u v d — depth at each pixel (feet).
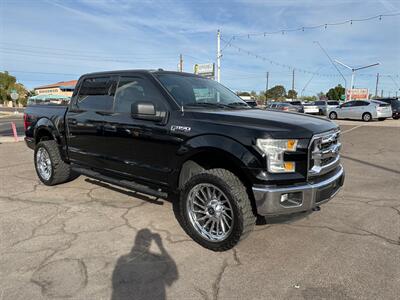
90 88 16.83
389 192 18.54
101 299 8.99
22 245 11.98
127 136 14.28
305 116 13.24
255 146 10.57
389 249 11.81
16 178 21.45
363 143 39.01
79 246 11.95
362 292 9.31
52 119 18.79
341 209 15.75
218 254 11.50
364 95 143.13
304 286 9.61
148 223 14.05
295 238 12.69
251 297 9.13
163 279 9.97
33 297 9.02
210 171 11.66
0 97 285.64
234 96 16.49
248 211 11.00
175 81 14.46
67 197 17.39
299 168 10.80
